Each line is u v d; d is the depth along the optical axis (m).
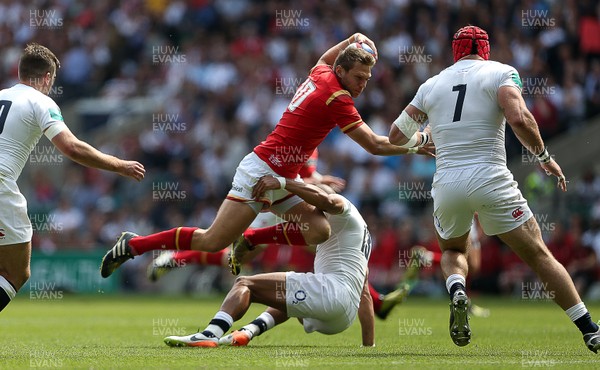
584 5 75.19
